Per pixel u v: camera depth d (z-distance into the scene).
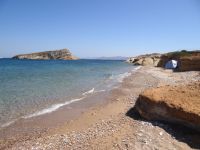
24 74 43.41
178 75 37.09
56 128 11.94
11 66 75.12
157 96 11.50
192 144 8.80
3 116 13.95
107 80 33.66
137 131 9.89
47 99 19.06
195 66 44.31
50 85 27.58
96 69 63.91
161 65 72.25
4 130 11.66
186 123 9.83
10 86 26.17
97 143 9.16
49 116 14.15
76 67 74.19
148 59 96.19
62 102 18.03
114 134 9.91
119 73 48.03
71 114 14.57
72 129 11.60
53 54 180.00
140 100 12.22
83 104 17.39
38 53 180.62
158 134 9.54
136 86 25.94
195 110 9.73
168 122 10.57
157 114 10.95
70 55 185.00
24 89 24.08
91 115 13.98
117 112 14.09
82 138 9.95
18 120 13.27
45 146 9.38
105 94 21.52
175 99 10.91
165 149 8.36
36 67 70.50
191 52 62.16
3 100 18.22
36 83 29.34
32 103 17.47
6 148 9.48
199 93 11.29
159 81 28.34
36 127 12.16
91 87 26.31
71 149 8.85
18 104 17.03
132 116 12.55
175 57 65.19
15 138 10.65
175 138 9.26
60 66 79.06
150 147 8.47
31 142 10.02
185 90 11.96
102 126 11.38
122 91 22.75
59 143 9.61
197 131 9.54
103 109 15.27
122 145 8.71
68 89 24.64
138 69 60.00
